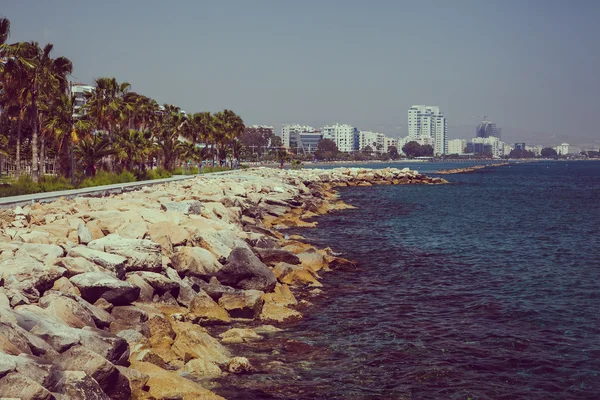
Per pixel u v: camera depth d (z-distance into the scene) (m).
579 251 33.25
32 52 49.53
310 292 22.55
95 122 65.06
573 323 18.66
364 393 13.13
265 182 64.88
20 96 48.34
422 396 13.06
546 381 14.01
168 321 15.36
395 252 32.38
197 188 48.75
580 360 15.35
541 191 94.69
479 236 39.41
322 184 91.88
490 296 22.25
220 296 19.02
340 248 33.56
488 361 15.20
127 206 30.56
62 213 27.95
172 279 19.17
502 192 90.50
